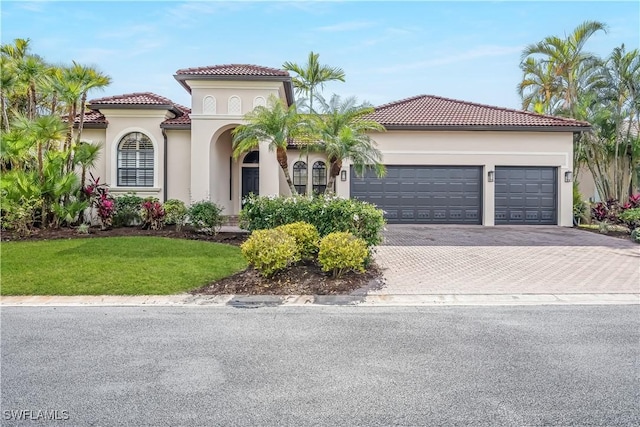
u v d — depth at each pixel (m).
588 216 20.39
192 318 6.85
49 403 4.00
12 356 5.17
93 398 4.10
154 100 19.42
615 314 7.09
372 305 7.70
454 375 4.62
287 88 18.89
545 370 4.75
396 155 19.55
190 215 15.09
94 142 19.25
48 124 14.38
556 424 3.63
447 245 13.98
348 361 5.02
